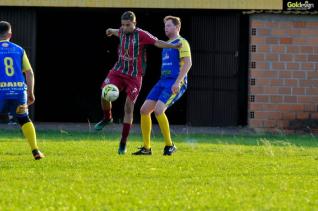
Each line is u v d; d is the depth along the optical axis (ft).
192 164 80.79
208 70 170.09
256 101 168.45
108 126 169.07
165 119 92.68
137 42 91.76
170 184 63.72
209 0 162.30
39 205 52.42
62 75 189.98
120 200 54.90
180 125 175.11
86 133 147.02
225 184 64.54
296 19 167.73
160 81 93.35
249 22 168.14
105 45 190.19
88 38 189.98
